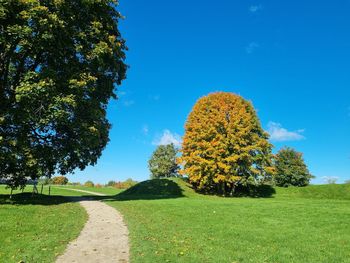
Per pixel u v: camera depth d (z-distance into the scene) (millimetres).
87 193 60938
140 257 11258
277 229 17469
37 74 23109
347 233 16578
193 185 53531
